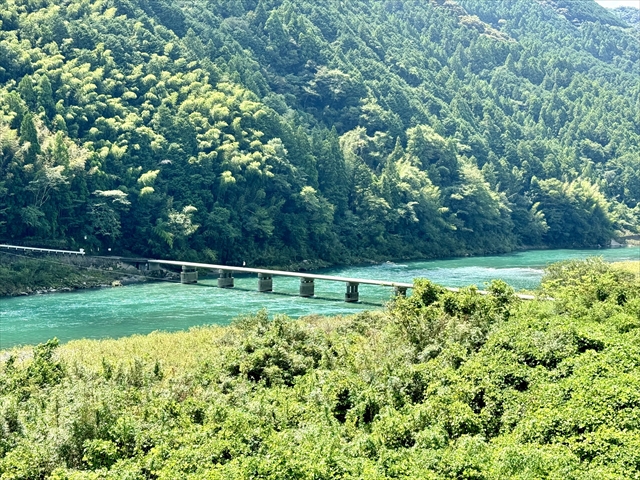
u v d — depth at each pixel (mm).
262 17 194625
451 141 170250
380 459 23469
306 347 40875
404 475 22234
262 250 116625
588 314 44250
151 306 71375
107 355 43062
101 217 99625
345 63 193750
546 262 128500
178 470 23500
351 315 57781
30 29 124250
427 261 133375
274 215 120188
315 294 78938
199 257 107500
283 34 190250
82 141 108438
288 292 80375
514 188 177250
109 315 66375
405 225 144125
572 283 58125
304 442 25281
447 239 149875
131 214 105188
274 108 158125
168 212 106500
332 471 22641
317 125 166625
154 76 126875
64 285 84750
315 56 190375
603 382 28281
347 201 136875
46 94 109500
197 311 68125
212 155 114938
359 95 181625
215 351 42281
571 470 21703
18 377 35469
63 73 115875
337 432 27469
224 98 128625
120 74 124625
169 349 44750
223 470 22844
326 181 134125
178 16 166125
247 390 33750
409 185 145875
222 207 113000
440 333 40344
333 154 136375
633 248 170125
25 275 83438
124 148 107500
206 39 166500
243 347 40219
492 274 104625
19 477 24391
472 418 27797
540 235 171375
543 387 29641
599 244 177250
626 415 25438
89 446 25656
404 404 30984
